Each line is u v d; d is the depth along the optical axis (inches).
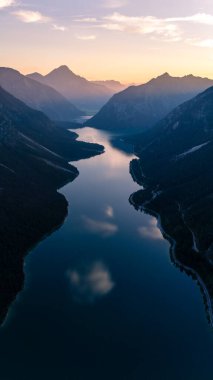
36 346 4426.7
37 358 4259.4
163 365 4190.5
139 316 4940.9
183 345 4461.1
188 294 5442.9
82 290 5497.1
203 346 4448.8
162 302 5251.0
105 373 4079.7
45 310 5032.0
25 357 4271.7
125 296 5354.3
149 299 5310.0
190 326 4771.2
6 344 4451.3
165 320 4881.9
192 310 5073.8
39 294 5374.0
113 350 4382.4
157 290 5541.3
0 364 4175.7
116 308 5088.6
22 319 4859.7
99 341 4515.3
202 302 5255.9
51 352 4335.6
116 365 4178.2
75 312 5002.5
